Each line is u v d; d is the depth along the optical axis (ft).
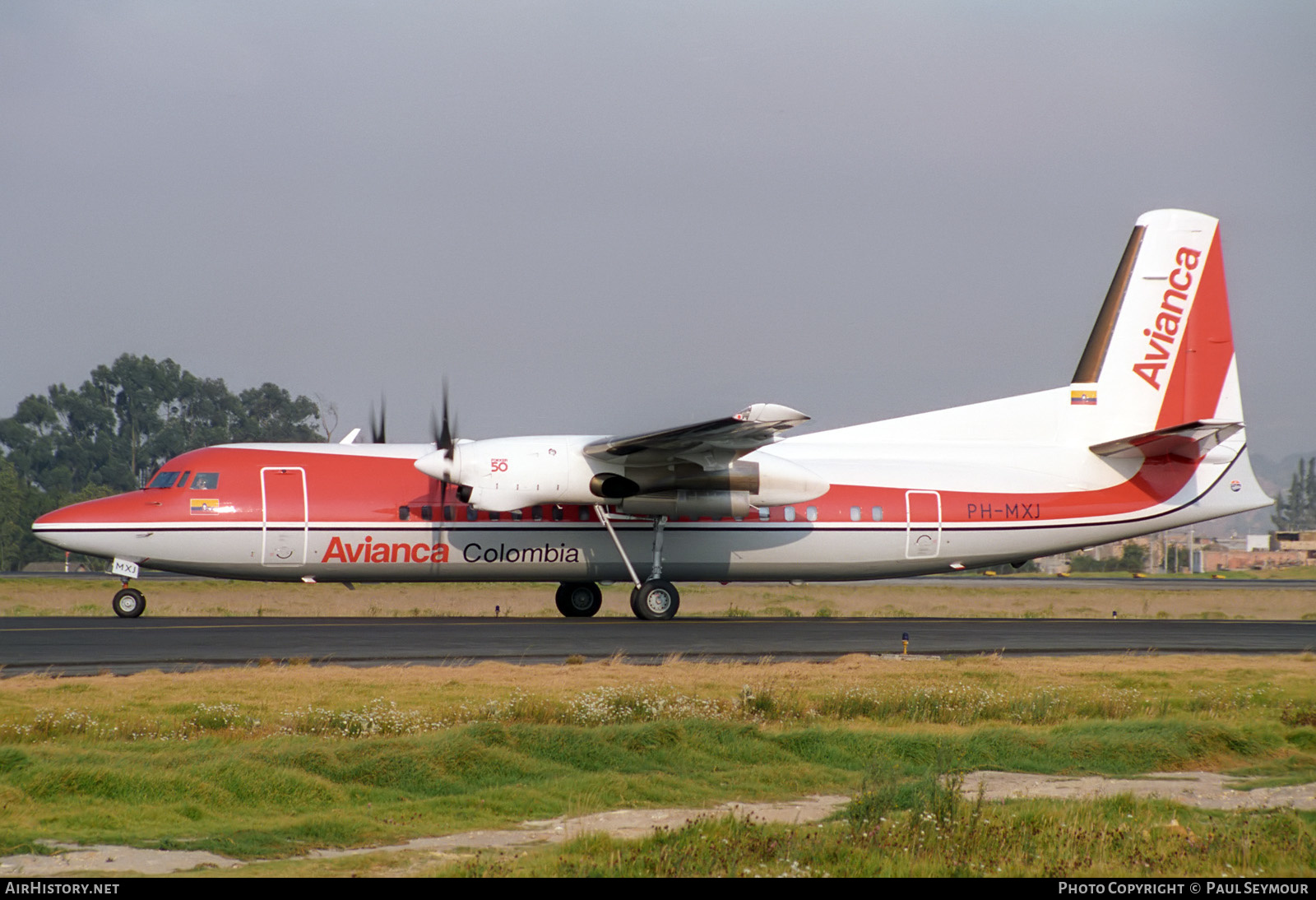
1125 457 357.61
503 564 325.42
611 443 303.27
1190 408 365.20
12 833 110.63
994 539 347.15
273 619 310.45
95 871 98.58
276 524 315.17
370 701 178.19
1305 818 126.11
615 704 177.37
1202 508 360.89
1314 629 326.85
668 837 109.70
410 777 136.87
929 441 357.41
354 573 322.55
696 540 333.62
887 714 184.96
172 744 148.25
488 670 211.82
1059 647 264.11
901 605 468.34
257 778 129.49
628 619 332.60
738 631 287.07
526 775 141.69
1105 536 355.56
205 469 319.68
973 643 270.05
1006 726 176.35
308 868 101.14
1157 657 249.34
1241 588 645.10
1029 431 359.46
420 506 322.14
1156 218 368.48
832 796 137.39
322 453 328.08
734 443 306.35
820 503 339.16
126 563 315.37
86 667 208.23
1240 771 156.46
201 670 207.10
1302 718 181.88
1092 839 111.55
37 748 142.82
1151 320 365.61
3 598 441.27
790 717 180.65
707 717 175.73
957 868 102.89
